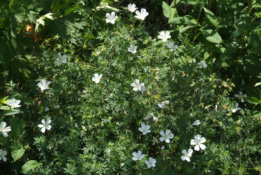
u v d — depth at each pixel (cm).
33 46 150
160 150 138
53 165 136
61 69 142
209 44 157
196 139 135
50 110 141
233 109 145
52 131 139
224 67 160
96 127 138
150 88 142
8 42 144
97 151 137
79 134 137
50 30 154
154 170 136
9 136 135
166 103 140
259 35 150
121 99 139
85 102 142
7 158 136
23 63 146
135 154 134
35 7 148
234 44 156
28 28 157
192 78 148
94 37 151
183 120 138
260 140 147
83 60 153
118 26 152
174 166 136
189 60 152
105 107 139
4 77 145
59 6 151
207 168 137
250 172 143
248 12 159
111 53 147
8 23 142
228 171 139
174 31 164
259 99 152
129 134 138
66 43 154
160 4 176
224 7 162
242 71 160
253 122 144
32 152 138
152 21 177
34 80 142
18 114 140
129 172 135
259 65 154
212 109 146
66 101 143
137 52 151
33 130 139
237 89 160
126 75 145
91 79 141
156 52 148
